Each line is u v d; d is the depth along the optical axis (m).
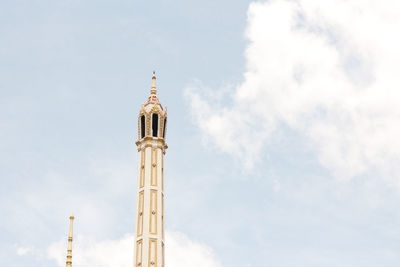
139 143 97.38
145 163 94.75
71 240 92.38
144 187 92.56
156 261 87.62
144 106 100.00
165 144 98.06
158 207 91.69
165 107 100.62
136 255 88.38
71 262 90.62
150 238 88.69
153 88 103.75
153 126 97.81
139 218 91.06
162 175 95.38
